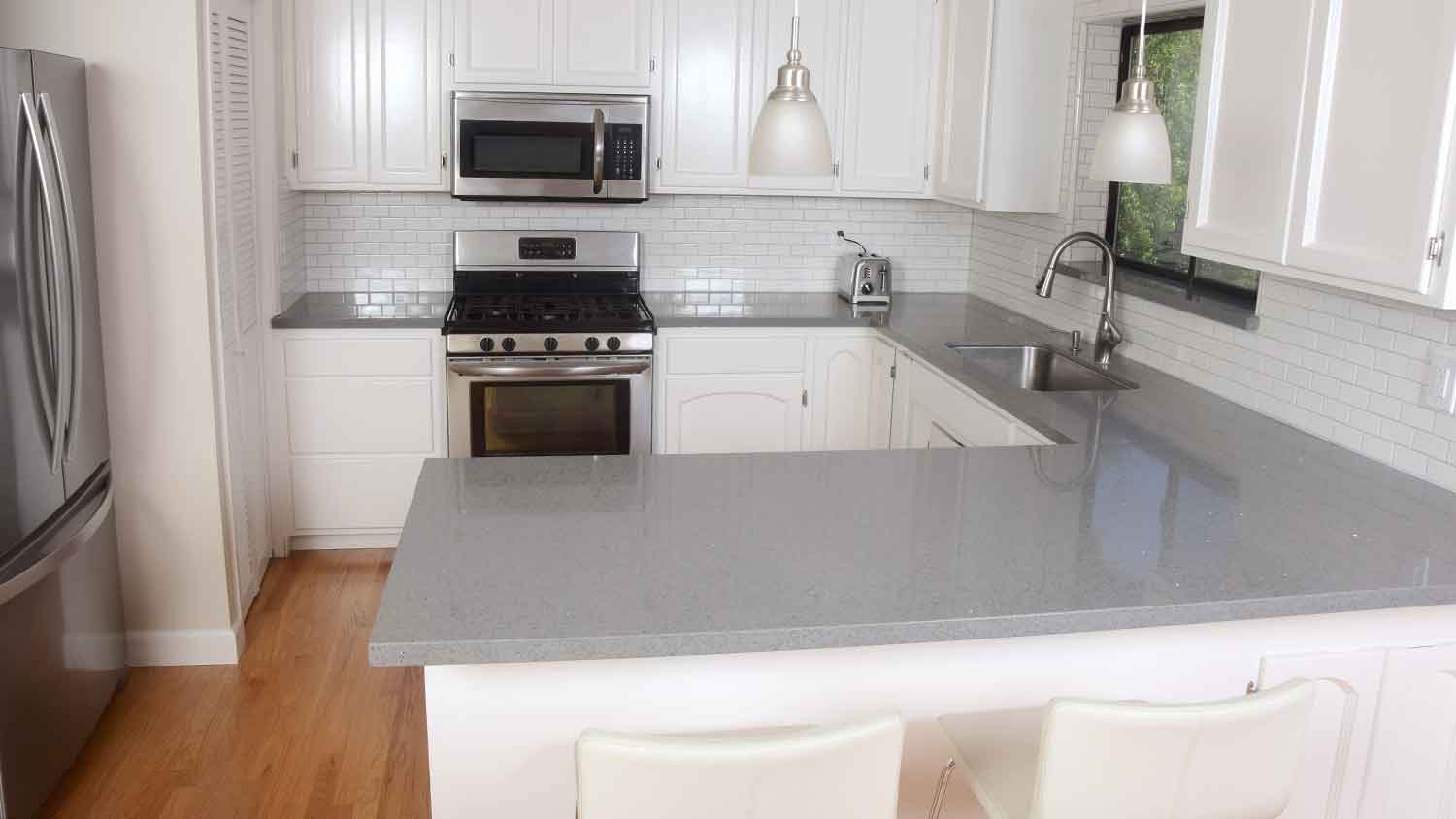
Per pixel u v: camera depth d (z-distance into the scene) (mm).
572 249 5105
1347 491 2705
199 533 3670
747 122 4883
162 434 3588
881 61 4926
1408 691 2363
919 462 2887
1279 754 1892
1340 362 3047
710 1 4766
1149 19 4031
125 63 3365
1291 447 3053
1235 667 2307
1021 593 2107
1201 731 1803
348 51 4578
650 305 5016
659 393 4773
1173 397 3559
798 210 5320
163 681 3641
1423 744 2396
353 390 4539
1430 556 2322
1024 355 4344
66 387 3012
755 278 5367
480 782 2119
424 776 3176
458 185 4691
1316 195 2566
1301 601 2125
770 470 2801
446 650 1874
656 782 1679
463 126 4633
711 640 1925
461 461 2809
